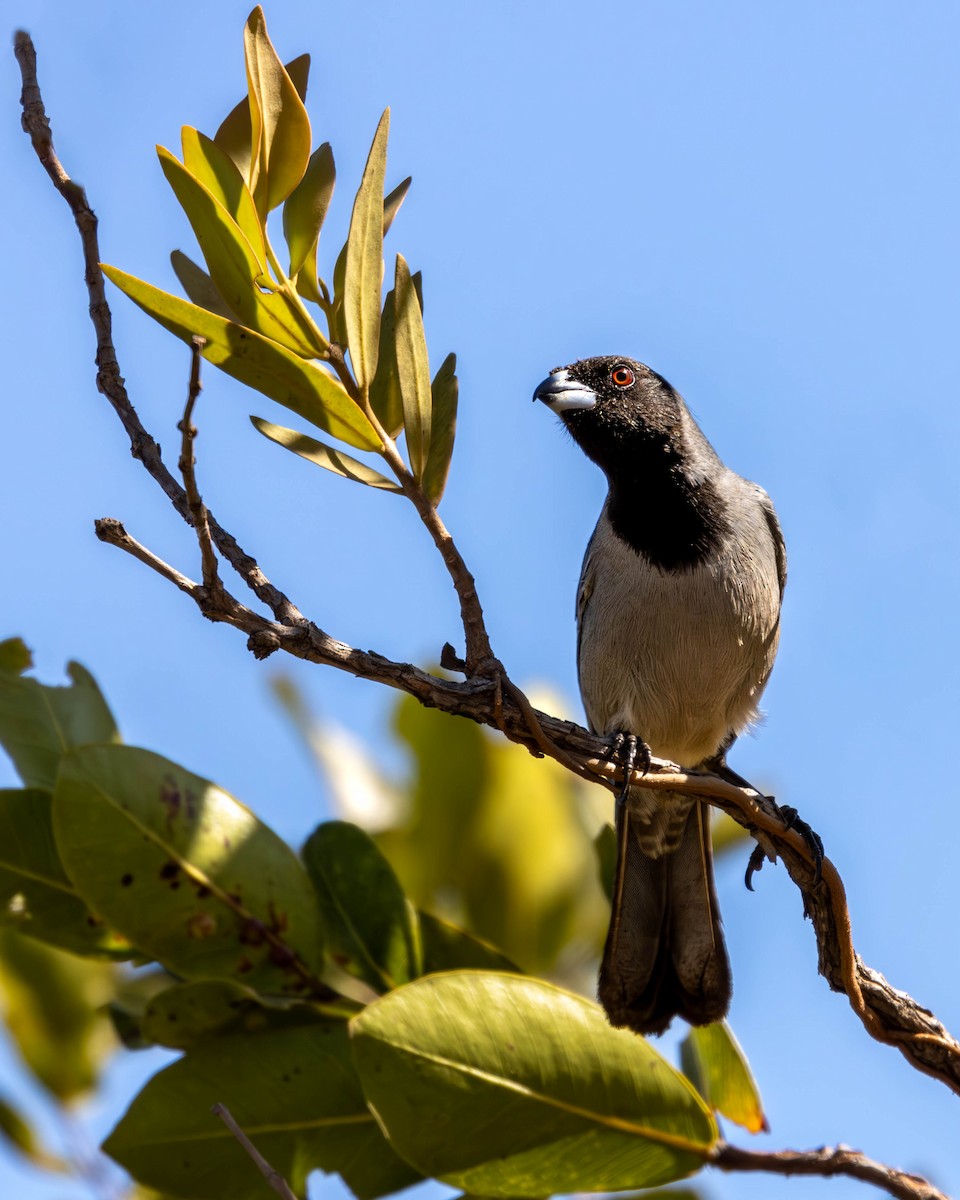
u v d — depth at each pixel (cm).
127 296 596
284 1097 629
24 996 751
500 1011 600
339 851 685
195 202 607
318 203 641
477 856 802
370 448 647
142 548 560
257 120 618
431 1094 584
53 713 693
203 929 626
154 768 628
